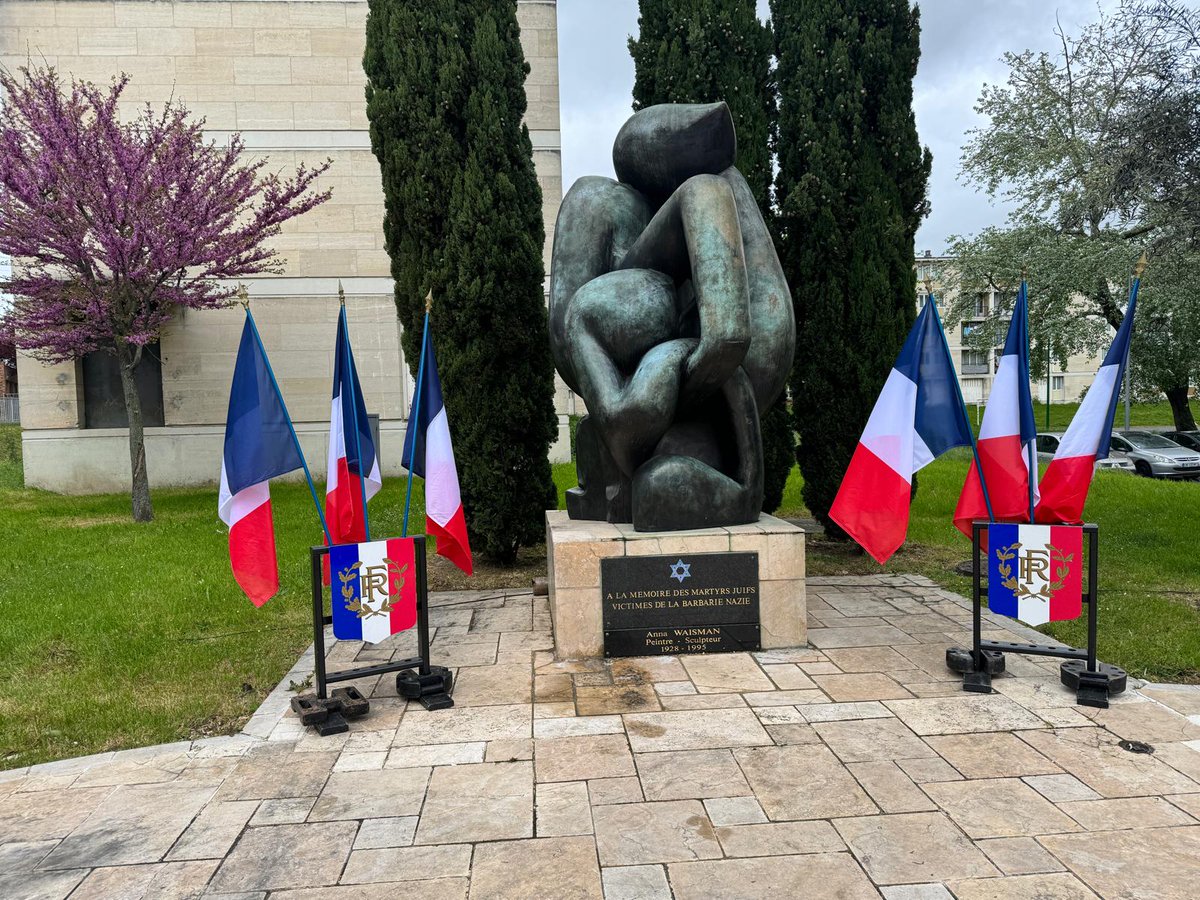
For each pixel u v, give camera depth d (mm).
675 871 2637
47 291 12102
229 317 15672
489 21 7668
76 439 15578
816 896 2486
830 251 8250
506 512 7902
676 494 4969
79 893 2600
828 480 8523
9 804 3230
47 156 10695
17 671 5031
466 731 3830
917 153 8359
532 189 8102
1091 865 2627
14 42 15070
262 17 15484
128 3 15180
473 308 7539
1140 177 8641
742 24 8539
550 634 5473
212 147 12391
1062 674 4297
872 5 8250
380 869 2691
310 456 15883
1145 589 6535
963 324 20984
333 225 15797
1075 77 15398
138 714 4262
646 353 5035
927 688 4266
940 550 8648
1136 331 16922
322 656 4047
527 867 2678
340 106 15719
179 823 3037
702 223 4723
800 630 4953
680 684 4367
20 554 8953
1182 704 4062
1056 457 4355
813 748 3541
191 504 13375
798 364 8609
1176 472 16375
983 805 3025
